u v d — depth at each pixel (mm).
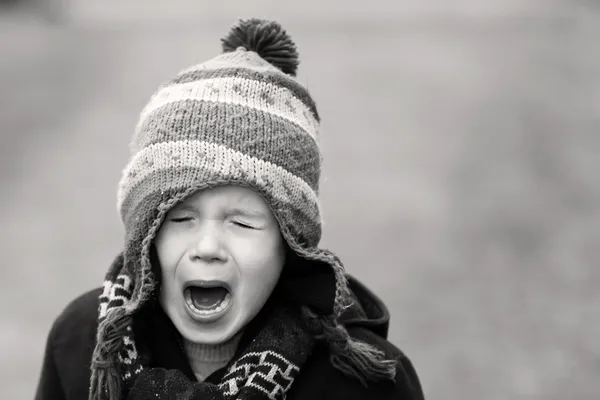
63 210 13289
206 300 2875
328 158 15938
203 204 2758
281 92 2930
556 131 18047
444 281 9359
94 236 11844
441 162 15625
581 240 10914
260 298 2852
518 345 7797
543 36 32844
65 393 3324
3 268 10391
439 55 29328
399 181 14195
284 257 2936
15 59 29734
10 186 14867
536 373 7281
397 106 21203
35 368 7746
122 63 28828
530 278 9508
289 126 2867
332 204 12719
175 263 2797
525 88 23109
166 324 3053
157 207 2754
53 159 16938
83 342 3354
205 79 2896
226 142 2754
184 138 2766
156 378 2850
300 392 3023
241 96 2844
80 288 9781
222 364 3057
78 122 20406
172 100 2863
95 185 14953
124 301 3035
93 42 34188
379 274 9570
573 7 49125
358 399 3031
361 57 28984
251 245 2787
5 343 8234
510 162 15609
